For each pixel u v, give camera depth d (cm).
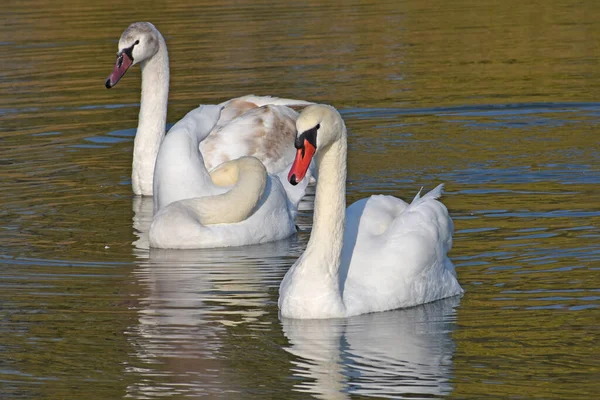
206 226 1541
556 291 1271
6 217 1647
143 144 1817
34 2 3369
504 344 1123
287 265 1442
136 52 1836
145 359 1110
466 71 2494
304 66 2541
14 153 1986
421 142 2006
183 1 3316
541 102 2241
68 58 2645
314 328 1188
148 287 1341
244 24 2977
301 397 1008
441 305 1255
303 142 1173
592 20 2933
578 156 1877
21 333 1191
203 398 1012
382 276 1247
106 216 1666
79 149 2014
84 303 1284
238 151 1880
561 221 1539
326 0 3312
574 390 1008
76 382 1056
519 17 3017
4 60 2647
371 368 1073
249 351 1125
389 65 2544
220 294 1314
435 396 1005
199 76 2469
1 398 1022
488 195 1681
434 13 3098
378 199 1342
